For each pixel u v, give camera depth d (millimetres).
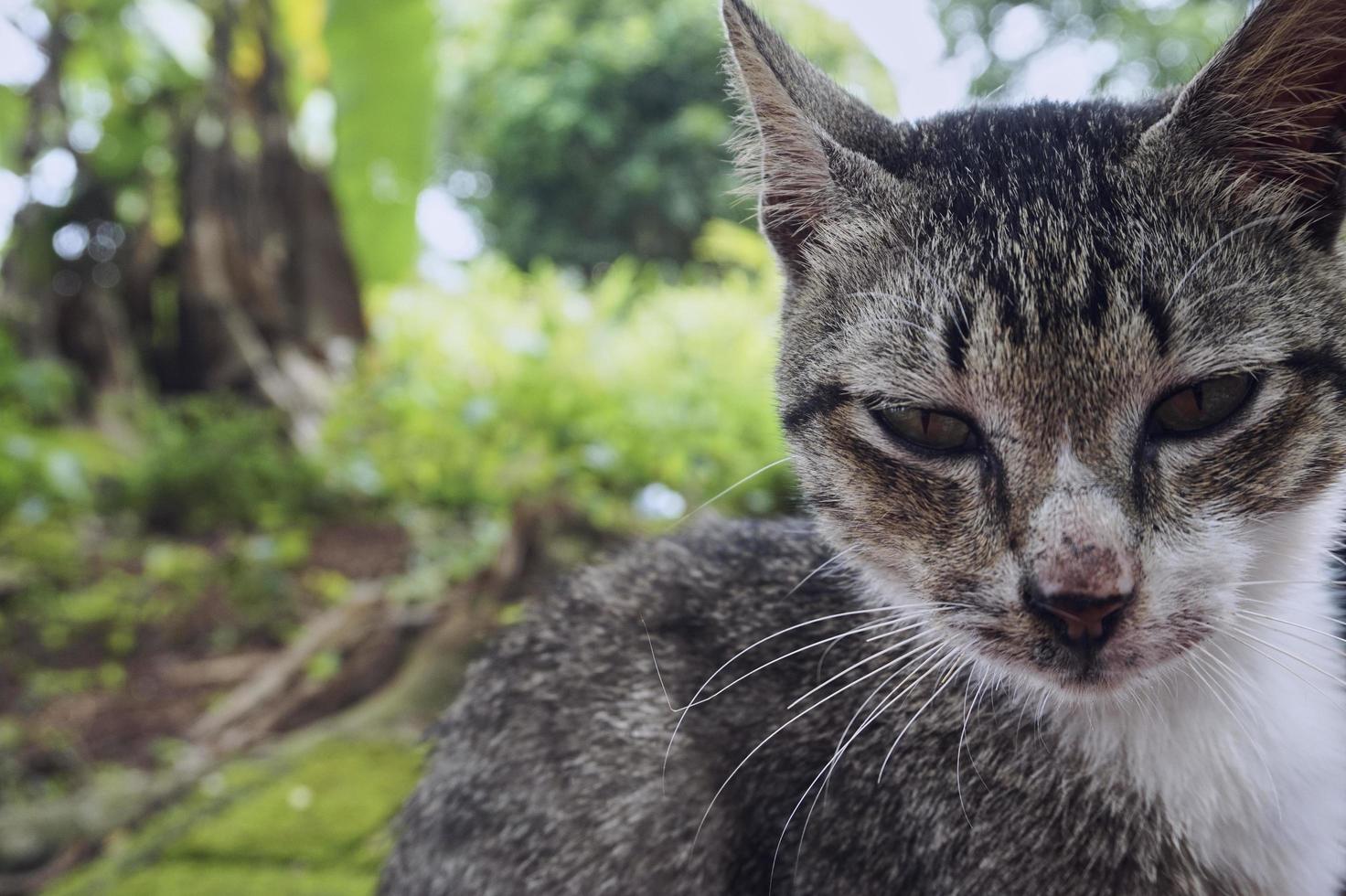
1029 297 200
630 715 240
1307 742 219
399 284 976
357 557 665
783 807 224
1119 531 189
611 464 646
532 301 1089
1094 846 209
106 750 463
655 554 270
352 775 393
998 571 200
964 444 206
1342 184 201
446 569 572
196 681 526
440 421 776
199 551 656
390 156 812
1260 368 194
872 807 217
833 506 225
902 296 211
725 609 246
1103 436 194
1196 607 195
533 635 263
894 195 220
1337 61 202
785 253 240
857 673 225
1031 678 203
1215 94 203
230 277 860
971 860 209
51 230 837
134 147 856
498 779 245
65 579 615
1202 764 212
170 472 713
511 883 238
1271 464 198
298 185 890
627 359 834
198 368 854
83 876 349
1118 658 195
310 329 891
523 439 745
